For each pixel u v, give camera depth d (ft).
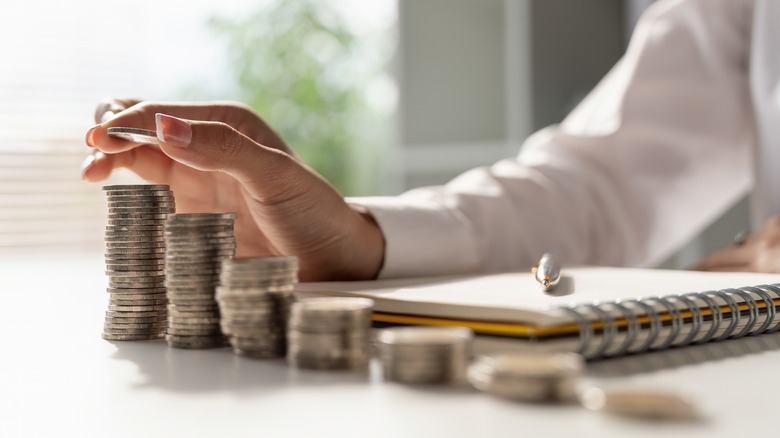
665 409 1.09
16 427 1.19
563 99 10.46
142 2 13.61
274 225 2.39
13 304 3.05
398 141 11.13
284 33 26.23
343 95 26.40
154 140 1.96
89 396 1.38
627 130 4.01
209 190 2.69
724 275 2.36
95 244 12.07
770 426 1.06
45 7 12.95
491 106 10.58
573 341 1.43
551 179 3.67
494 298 1.74
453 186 3.53
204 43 26.43
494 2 10.46
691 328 1.62
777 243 3.31
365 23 26.37
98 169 2.43
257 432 1.11
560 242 3.56
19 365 1.68
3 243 11.57
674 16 4.33
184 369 1.57
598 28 10.62
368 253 2.70
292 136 26.32
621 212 3.86
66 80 13.04
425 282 2.33
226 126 1.99
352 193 26.53
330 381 1.40
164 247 2.00
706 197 4.21
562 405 1.18
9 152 11.75
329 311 1.49
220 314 1.78
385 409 1.19
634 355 1.59
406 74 10.98
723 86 4.23
